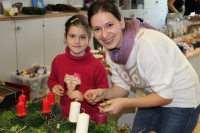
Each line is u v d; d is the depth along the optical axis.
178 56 1.26
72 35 1.59
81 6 4.68
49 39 3.58
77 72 1.63
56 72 1.71
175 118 1.35
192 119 1.36
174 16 3.31
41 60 3.54
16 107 1.30
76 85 1.63
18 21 3.13
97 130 1.10
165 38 1.22
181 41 2.62
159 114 1.53
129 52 1.22
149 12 5.57
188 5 4.45
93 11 1.11
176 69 1.25
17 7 3.47
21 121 1.17
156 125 1.55
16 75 3.20
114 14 1.12
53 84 1.70
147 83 1.29
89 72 1.62
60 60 1.69
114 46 1.16
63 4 3.96
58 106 1.29
